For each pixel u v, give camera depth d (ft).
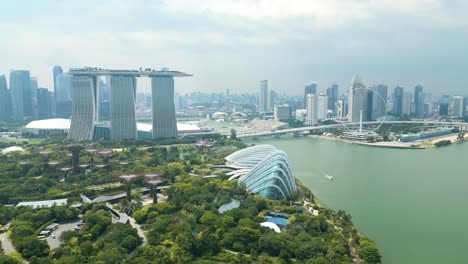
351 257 655.76
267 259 614.34
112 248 607.37
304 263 600.39
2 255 579.48
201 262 610.65
